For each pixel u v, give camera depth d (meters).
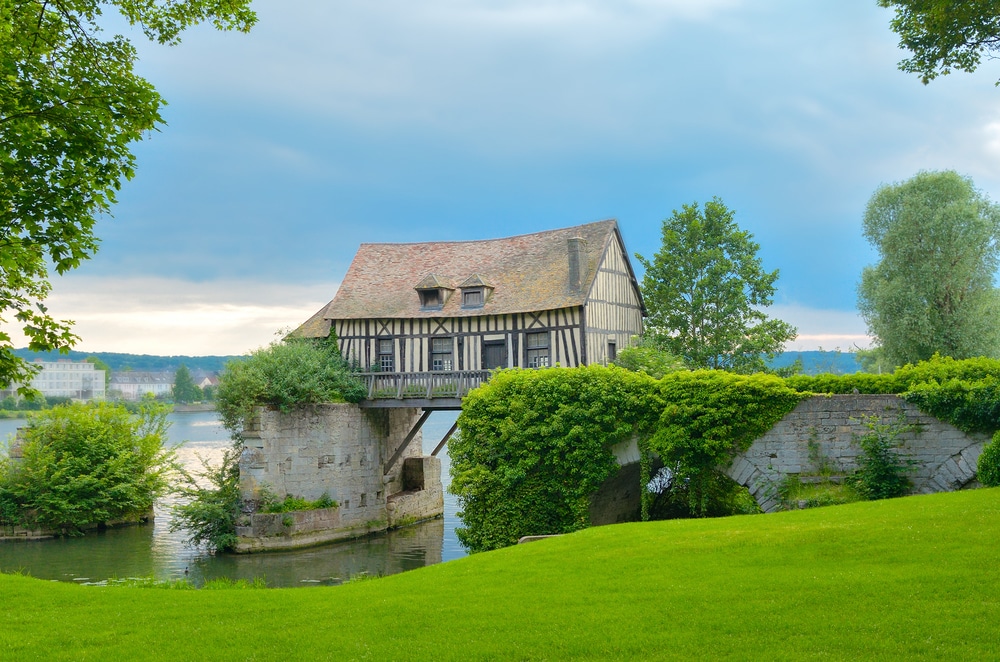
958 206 30.20
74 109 9.30
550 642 6.92
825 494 16.19
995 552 8.52
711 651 6.43
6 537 25.31
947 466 15.75
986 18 11.46
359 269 29.45
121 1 10.77
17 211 9.22
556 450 18.39
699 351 29.30
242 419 23.89
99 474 26.72
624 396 18.30
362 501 26.44
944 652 6.03
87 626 8.26
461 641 7.12
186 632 7.90
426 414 26.84
